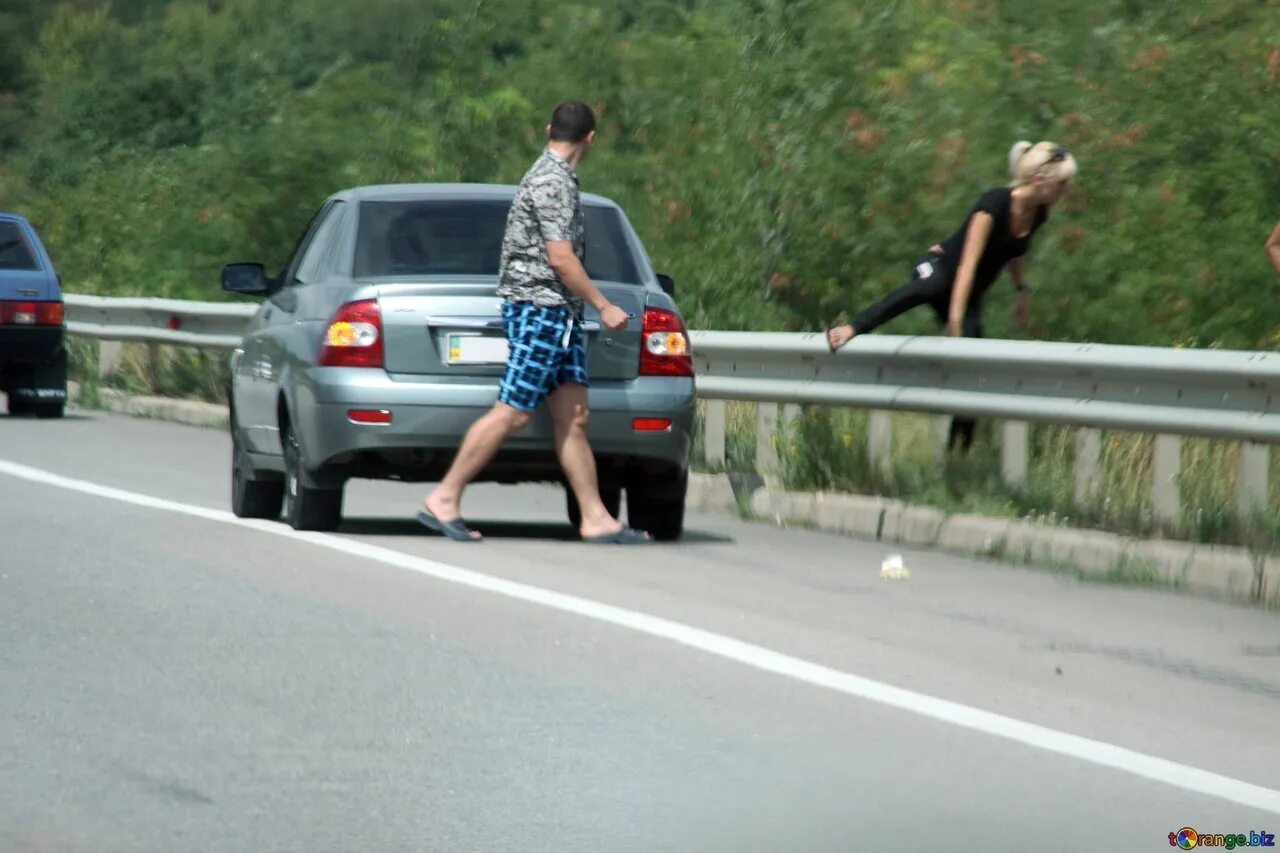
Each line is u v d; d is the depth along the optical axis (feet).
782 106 244.22
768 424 174.60
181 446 215.51
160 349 277.64
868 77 247.29
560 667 99.19
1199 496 141.49
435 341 138.31
